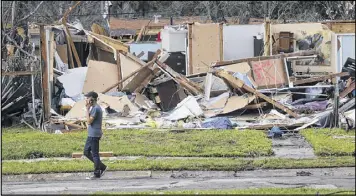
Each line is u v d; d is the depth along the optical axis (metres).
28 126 82.44
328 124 78.19
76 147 64.19
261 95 86.19
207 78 91.62
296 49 110.81
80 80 93.94
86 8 169.12
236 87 89.69
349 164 53.94
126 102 87.19
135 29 151.75
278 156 59.56
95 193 41.47
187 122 81.81
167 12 185.12
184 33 110.38
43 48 84.12
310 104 87.81
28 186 48.16
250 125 78.25
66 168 52.97
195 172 52.72
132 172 52.41
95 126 50.28
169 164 53.94
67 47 103.88
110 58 107.94
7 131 77.81
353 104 78.56
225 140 67.88
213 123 79.00
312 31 108.94
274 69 93.69
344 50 103.00
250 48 111.94
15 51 97.81
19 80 86.81
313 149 62.88
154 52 117.62
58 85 93.38
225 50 111.06
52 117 83.62
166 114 86.94
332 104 84.44
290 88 91.88
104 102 87.38
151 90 92.62
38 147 63.59
